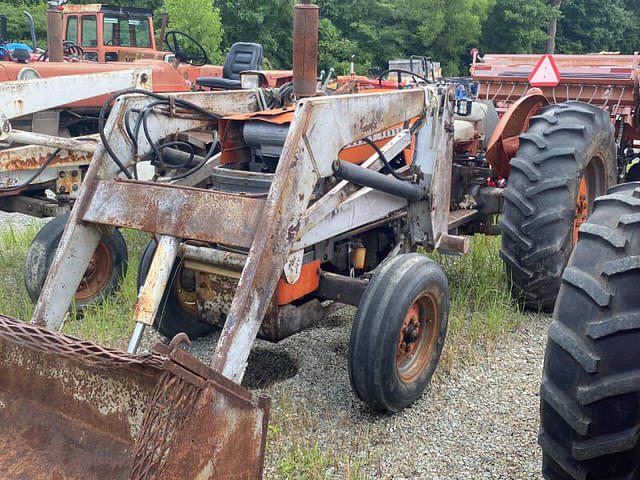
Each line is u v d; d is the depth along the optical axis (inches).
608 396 80.9
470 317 178.2
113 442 90.3
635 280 81.9
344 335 170.6
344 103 120.1
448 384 144.4
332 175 122.5
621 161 274.7
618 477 85.1
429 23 1065.5
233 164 141.7
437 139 154.6
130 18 427.2
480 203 198.1
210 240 108.8
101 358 82.3
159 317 156.7
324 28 1016.2
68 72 228.1
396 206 151.6
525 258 169.8
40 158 192.2
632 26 1438.2
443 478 112.3
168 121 145.5
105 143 127.0
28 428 95.3
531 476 112.4
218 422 81.2
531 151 168.6
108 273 183.8
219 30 837.8
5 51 271.3
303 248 122.0
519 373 149.0
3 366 99.1
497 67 297.3
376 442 123.1
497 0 1162.6
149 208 115.6
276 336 132.3
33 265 173.2
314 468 112.0
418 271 130.3
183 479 77.9
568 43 1371.8
